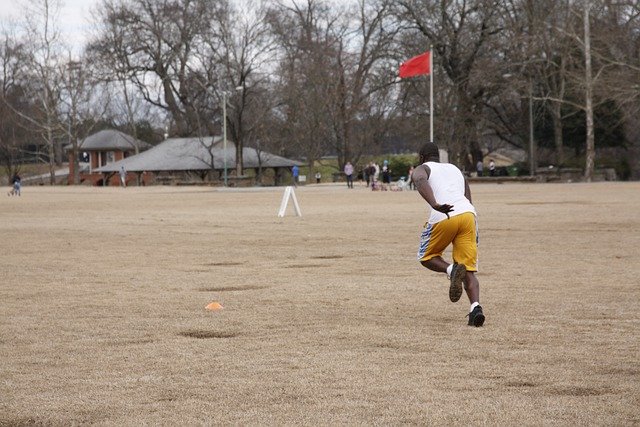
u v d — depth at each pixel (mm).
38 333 12578
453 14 106500
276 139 129250
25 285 17938
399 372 9875
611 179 103062
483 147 133625
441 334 12109
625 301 14750
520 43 99750
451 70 108500
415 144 124500
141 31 134250
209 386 9367
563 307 14203
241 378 9695
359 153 126250
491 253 22969
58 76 141125
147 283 18109
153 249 25828
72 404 8742
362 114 125062
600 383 9258
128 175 138750
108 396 9031
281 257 23203
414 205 51969
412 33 113375
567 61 100562
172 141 136125
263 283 17891
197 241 28484
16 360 10789
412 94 115938
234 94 120438
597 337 11711
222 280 18484
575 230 30000
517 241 26281
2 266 21547
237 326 12961
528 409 8312
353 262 21719
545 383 9312
